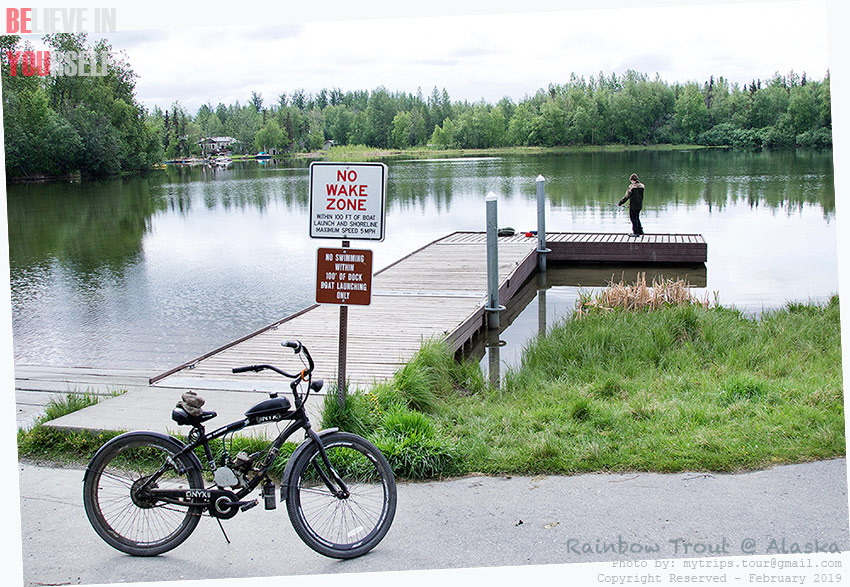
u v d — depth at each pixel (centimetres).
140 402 655
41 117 6325
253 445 533
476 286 1292
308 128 15562
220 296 1504
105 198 4119
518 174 5081
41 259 2009
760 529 425
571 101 10312
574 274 1669
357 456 511
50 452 568
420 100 14650
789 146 8169
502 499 474
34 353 1087
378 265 1803
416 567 396
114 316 1337
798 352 854
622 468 512
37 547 422
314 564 402
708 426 578
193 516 418
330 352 855
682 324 970
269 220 2905
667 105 9931
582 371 816
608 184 3988
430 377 764
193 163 11306
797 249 1833
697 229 2219
